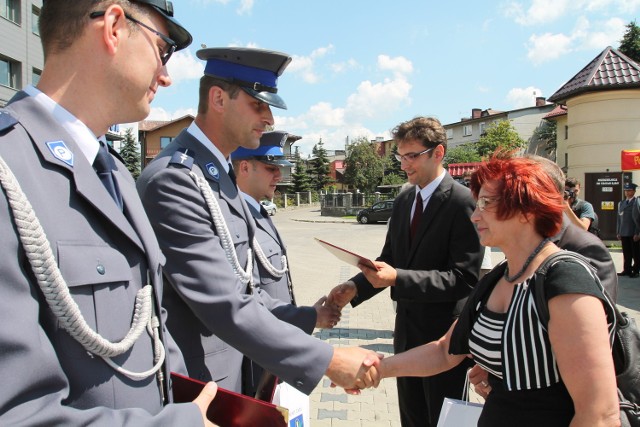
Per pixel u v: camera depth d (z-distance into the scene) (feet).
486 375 6.31
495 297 5.51
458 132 173.37
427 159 9.01
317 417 12.83
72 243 3.34
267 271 8.18
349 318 22.40
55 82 3.72
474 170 5.67
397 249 9.75
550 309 4.50
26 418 2.72
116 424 3.15
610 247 42.57
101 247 3.58
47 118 3.56
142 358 3.88
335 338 19.27
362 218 90.94
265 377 6.65
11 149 3.20
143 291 3.92
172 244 5.62
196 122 6.77
